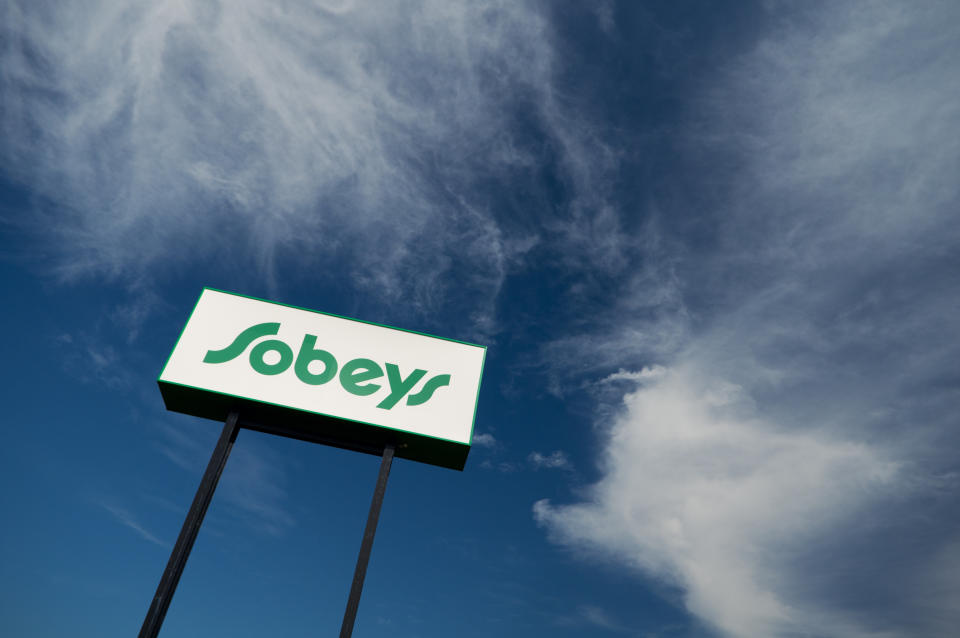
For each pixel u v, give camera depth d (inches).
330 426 504.4
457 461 513.3
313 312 553.0
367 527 438.3
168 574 398.6
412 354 542.9
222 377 503.8
